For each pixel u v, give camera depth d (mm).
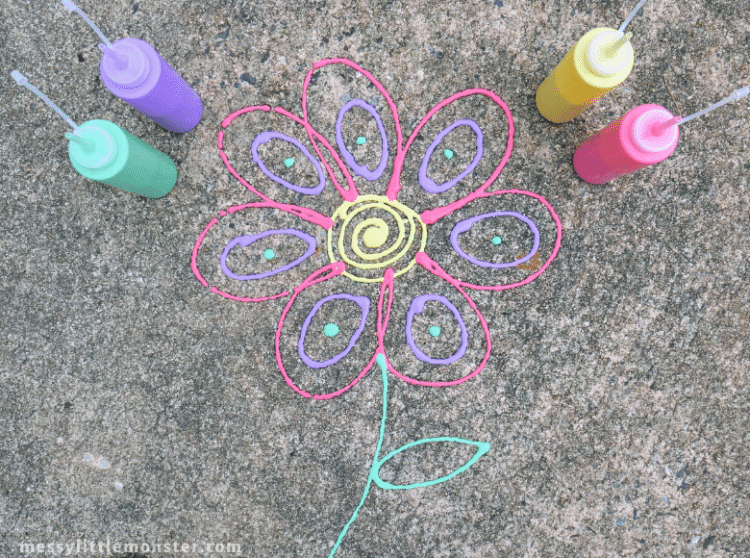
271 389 620
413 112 635
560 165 632
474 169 633
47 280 621
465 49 635
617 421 626
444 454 622
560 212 631
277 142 631
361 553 617
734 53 639
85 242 622
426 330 626
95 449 615
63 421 616
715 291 631
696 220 633
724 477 628
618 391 627
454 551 620
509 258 630
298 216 628
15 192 624
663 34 637
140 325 620
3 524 613
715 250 632
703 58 639
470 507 622
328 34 633
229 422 618
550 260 629
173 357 619
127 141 518
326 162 632
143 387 618
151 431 616
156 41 629
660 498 626
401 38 635
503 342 627
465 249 629
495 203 632
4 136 625
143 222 624
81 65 626
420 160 633
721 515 627
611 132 538
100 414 617
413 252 629
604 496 625
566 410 626
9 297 622
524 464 624
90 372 618
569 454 625
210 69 629
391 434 621
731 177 635
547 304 628
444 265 629
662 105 636
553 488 624
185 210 625
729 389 630
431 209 631
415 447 622
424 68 635
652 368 629
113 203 624
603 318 629
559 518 623
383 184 632
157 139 625
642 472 626
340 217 629
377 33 634
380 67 634
